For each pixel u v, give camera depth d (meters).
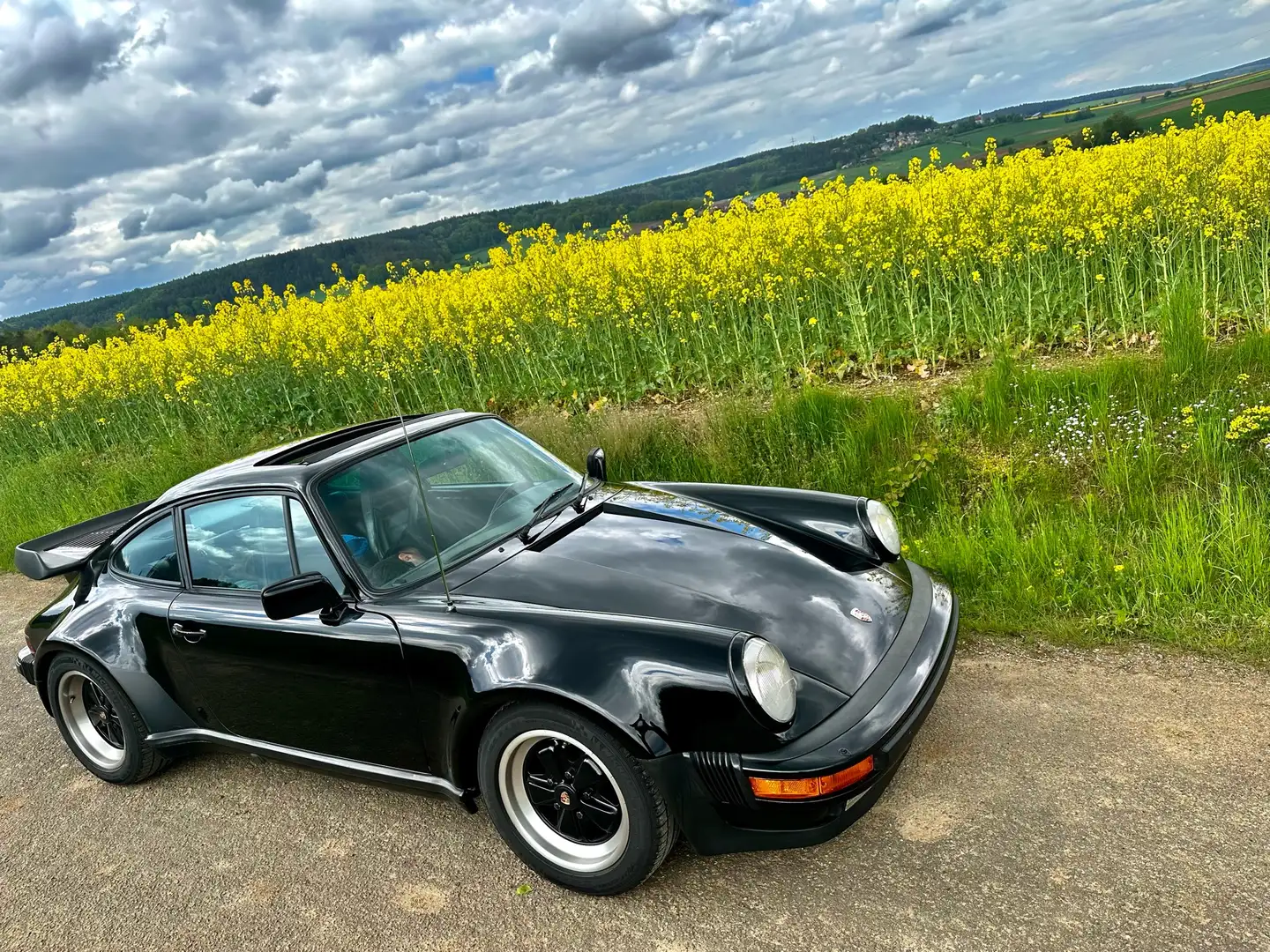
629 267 9.27
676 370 8.80
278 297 13.34
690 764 2.45
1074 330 7.35
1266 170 7.13
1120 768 2.91
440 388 9.85
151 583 3.77
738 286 8.40
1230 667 3.40
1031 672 3.61
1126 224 7.48
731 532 3.37
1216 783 2.75
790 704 2.46
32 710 5.05
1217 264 7.21
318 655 3.11
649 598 2.87
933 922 2.40
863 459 5.94
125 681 3.71
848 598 2.99
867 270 8.20
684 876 2.79
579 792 2.69
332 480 3.35
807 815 2.40
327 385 10.99
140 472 10.35
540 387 9.32
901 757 2.54
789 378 8.03
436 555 3.25
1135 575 4.08
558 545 3.28
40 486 11.38
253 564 3.42
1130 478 4.97
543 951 2.58
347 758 3.30
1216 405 5.23
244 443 10.89
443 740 2.91
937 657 2.84
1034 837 2.65
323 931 2.82
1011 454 5.64
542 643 2.65
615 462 6.71
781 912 2.55
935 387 7.13
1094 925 2.29
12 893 3.33
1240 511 4.22
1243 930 2.19
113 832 3.65
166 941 2.90
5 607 7.30
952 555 4.55
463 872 3.00
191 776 4.01
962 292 7.92
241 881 3.16
